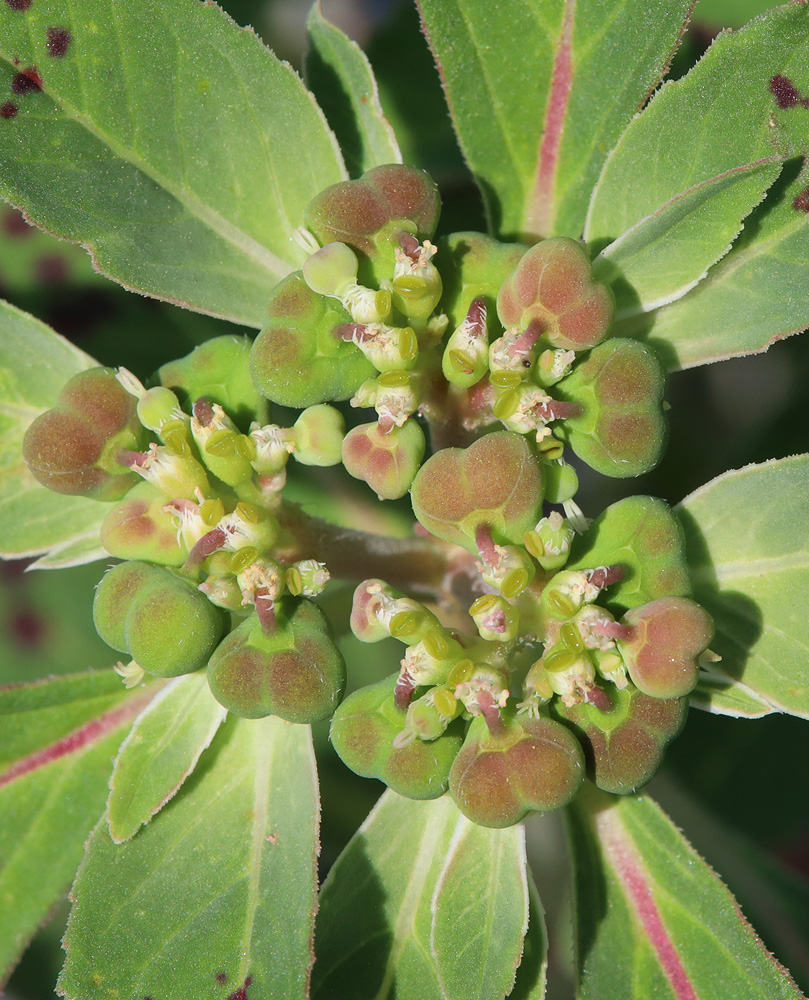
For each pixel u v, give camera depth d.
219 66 0.10
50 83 0.10
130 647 0.10
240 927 0.10
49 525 0.11
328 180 0.10
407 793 0.10
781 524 0.10
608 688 0.10
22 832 0.11
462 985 0.10
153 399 0.10
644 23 0.10
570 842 0.10
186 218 0.10
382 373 0.10
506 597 0.10
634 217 0.10
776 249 0.10
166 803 0.10
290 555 0.10
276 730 0.10
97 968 0.10
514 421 0.10
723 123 0.10
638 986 0.10
